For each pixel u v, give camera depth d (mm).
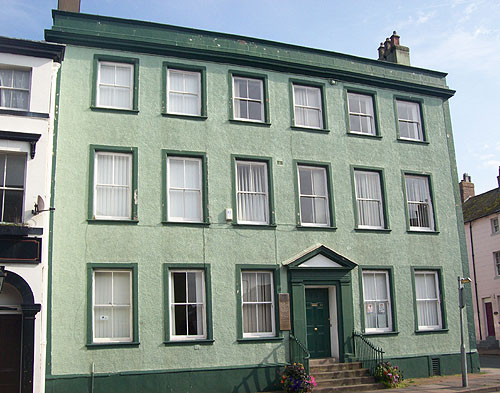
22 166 14094
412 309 18562
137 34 16938
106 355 14586
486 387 15508
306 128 18391
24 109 14547
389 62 20406
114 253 15258
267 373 16016
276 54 18578
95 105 16094
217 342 15734
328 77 19266
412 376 17953
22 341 13266
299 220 17547
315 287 17469
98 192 15711
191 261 15969
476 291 33500
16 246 13438
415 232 19234
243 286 16609
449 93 21250
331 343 17406
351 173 18734
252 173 17547
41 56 14875
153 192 16031
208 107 17297
